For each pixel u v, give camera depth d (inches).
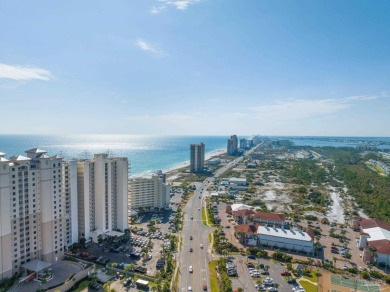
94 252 6845.5
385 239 6988.2
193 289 5241.1
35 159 6013.8
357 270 6122.1
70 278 5428.2
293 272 5964.6
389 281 5733.3
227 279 5295.3
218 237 7564.0
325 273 6018.7
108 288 5182.1
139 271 5871.1
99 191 7593.5
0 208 5196.9
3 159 5354.3
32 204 5871.1
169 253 6569.9
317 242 7298.2
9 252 5374.0
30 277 5383.9
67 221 6875.0
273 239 7293.3
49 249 6141.7
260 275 5836.6
